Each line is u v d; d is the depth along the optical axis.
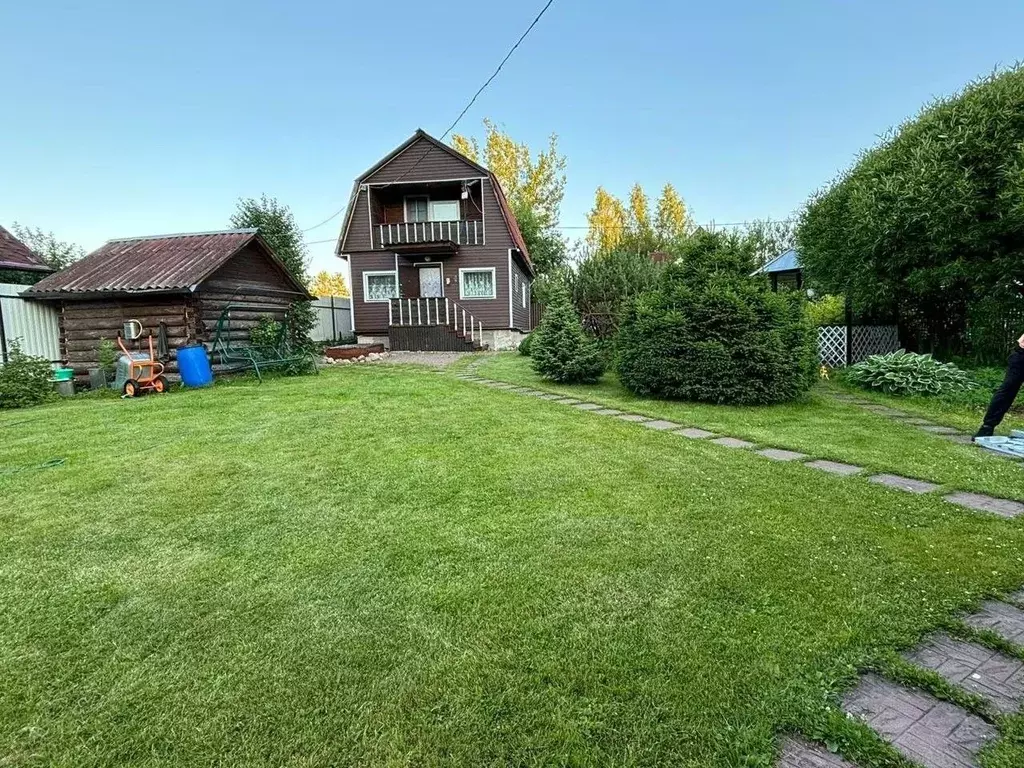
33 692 1.80
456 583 2.47
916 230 8.40
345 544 2.91
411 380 9.88
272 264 12.00
